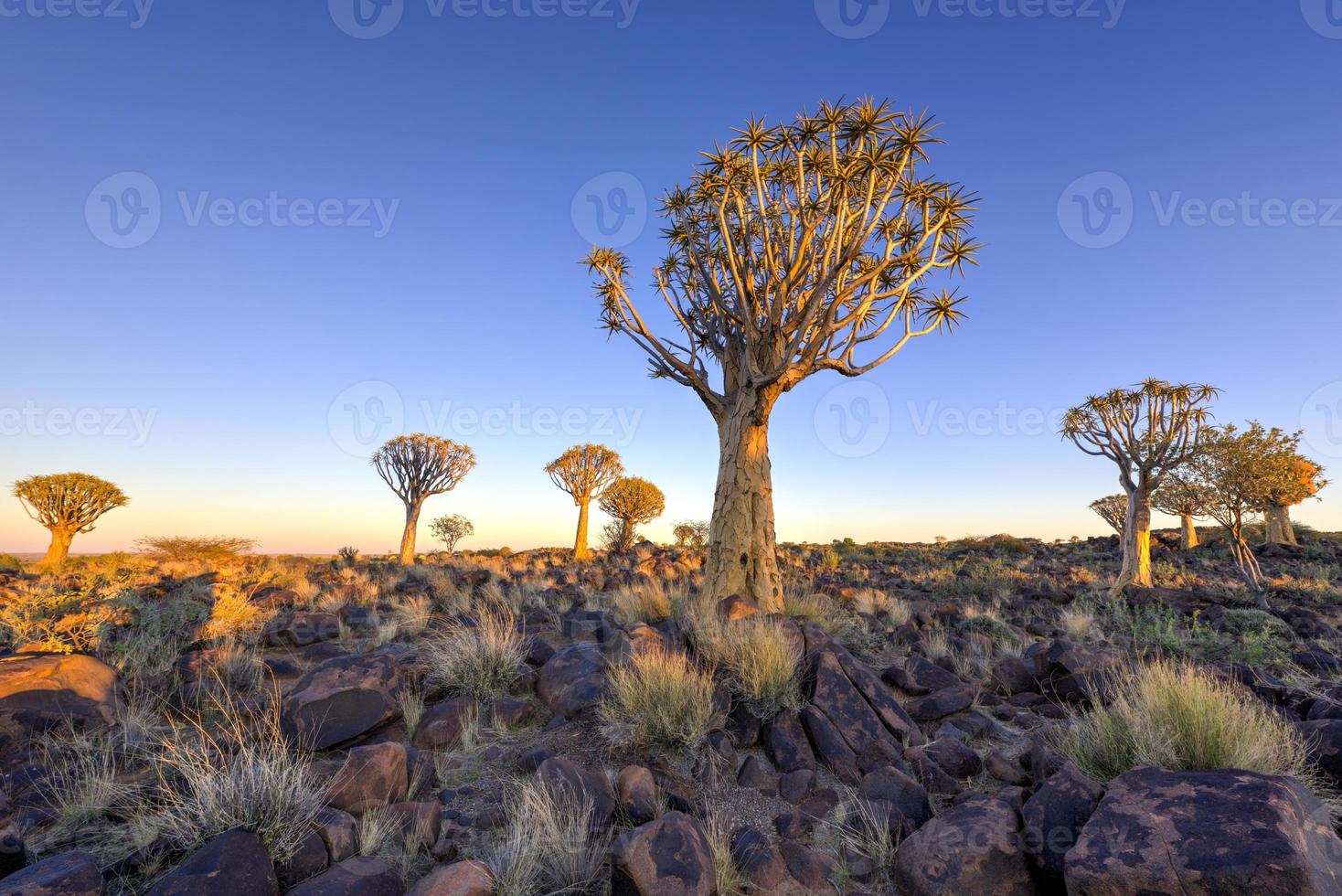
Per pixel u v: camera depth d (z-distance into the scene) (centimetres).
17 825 306
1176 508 1519
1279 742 388
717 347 978
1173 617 936
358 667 478
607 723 462
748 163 863
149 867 279
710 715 468
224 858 264
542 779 368
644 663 491
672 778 404
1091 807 321
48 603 686
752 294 888
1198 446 1429
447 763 419
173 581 1206
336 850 296
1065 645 607
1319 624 956
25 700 408
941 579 1620
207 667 553
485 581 1277
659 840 306
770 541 857
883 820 361
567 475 2712
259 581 1190
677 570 1741
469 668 530
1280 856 252
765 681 490
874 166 748
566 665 543
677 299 1031
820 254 816
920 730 512
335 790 335
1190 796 301
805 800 394
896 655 706
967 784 418
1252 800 288
